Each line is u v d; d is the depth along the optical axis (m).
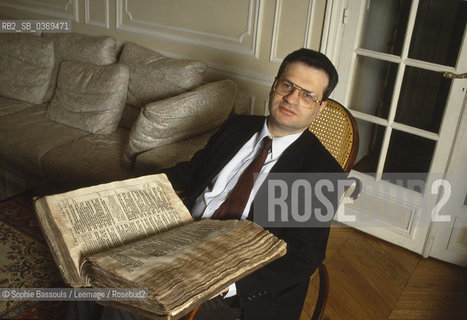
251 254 0.95
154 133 2.17
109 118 2.63
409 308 2.03
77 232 0.97
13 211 2.53
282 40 2.57
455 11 2.16
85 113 2.67
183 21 2.94
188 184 1.55
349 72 2.44
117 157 2.38
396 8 2.33
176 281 0.82
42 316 1.81
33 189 2.52
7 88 3.10
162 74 2.58
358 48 2.39
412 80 2.42
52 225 0.96
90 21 3.38
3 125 2.64
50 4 3.57
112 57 2.86
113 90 2.61
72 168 2.26
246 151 1.44
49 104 2.87
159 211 1.12
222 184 1.42
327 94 1.28
